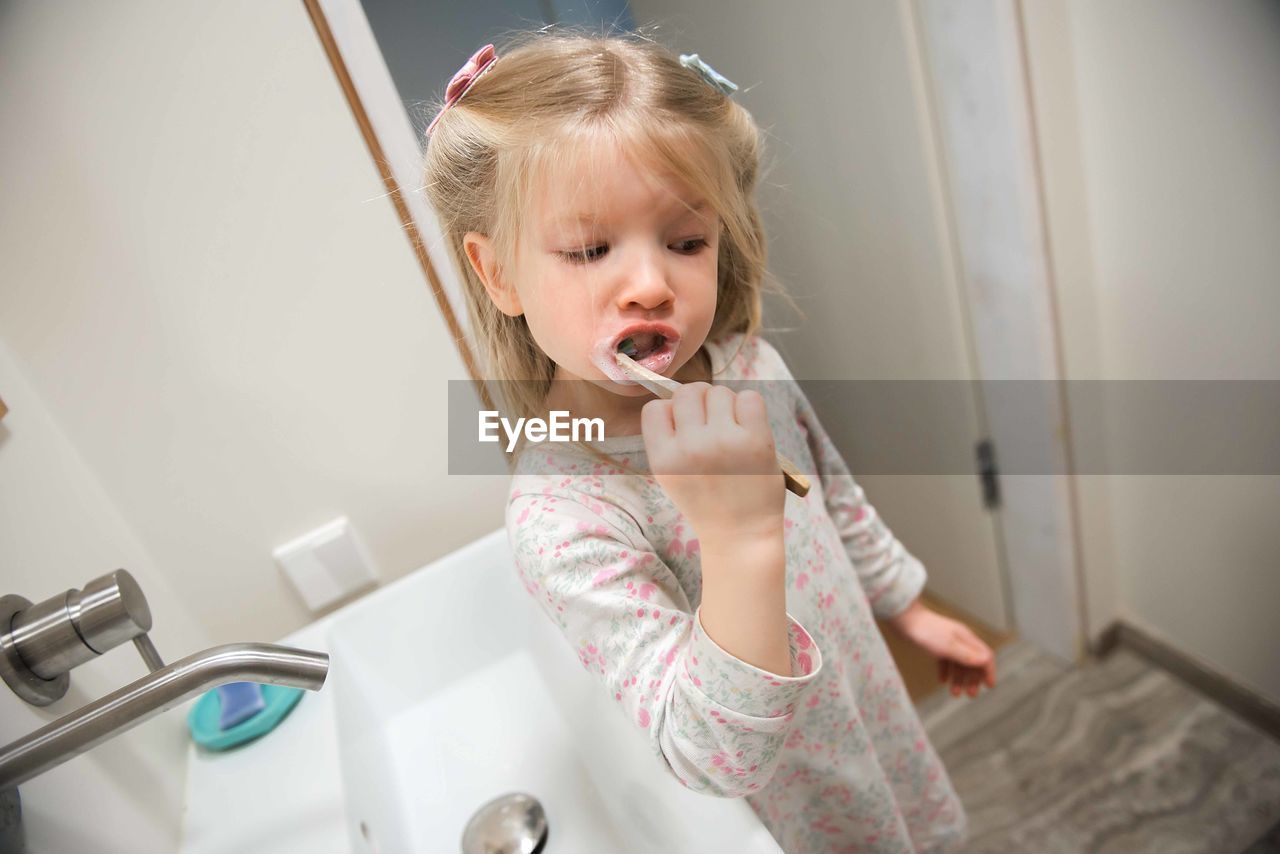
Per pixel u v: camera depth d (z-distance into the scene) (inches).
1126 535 47.3
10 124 23.3
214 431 28.5
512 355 22.5
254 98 25.3
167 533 29.0
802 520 24.1
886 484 50.5
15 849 15.7
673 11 32.5
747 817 18.2
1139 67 31.9
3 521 20.5
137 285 25.8
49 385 25.7
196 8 24.0
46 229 24.4
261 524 30.4
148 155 24.8
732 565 15.5
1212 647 45.9
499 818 24.2
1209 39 29.2
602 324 17.4
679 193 17.3
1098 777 45.2
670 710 16.6
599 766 24.9
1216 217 32.3
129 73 24.0
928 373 45.6
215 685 15.9
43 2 22.7
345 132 26.5
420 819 25.5
